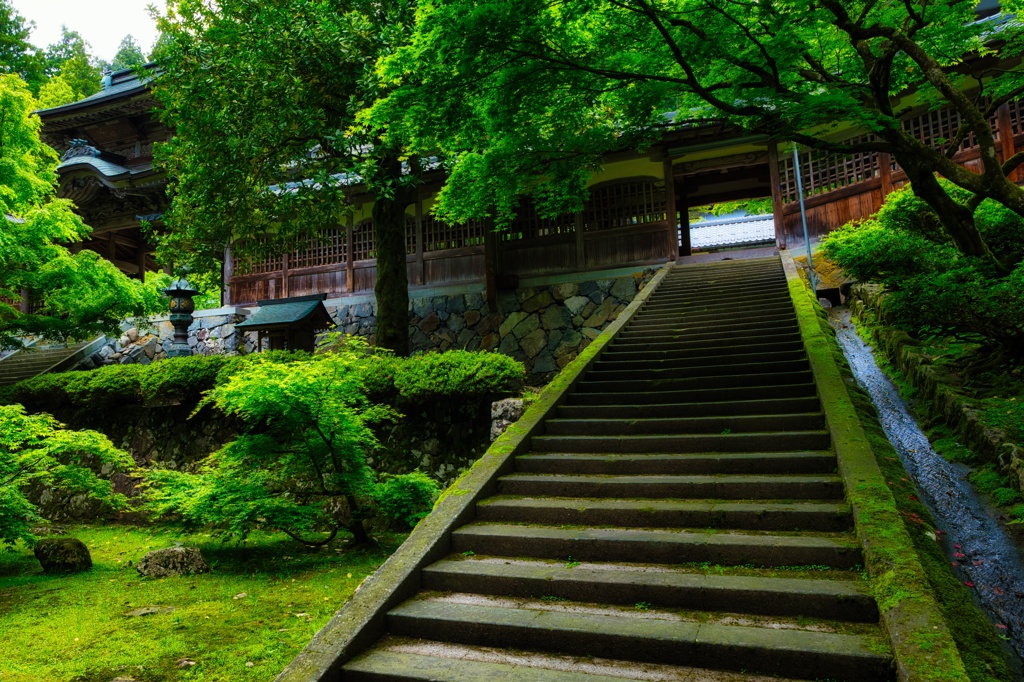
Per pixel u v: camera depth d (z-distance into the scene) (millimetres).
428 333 14703
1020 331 6129
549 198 8961
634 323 10102
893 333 8430
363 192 15195
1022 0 7766
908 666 2762
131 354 16891
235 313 16250
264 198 10383
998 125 11328
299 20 9281
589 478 5578
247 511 6656
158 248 11492
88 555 7238
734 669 3227
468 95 7242
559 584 4117
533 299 13984
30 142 11898
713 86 7578
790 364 7340
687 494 5113
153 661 4211
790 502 4715
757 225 23984
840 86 7383
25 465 7605
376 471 9172
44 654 4383
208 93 9781
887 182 12180
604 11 7195
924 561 3721
